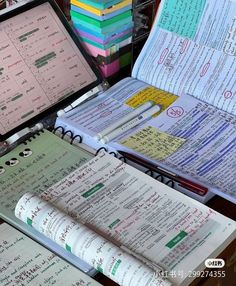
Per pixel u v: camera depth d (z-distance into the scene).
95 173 0.97
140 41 1.30
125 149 1.05
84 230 0.83
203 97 1.19
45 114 1.13
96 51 1.23
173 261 0.81
